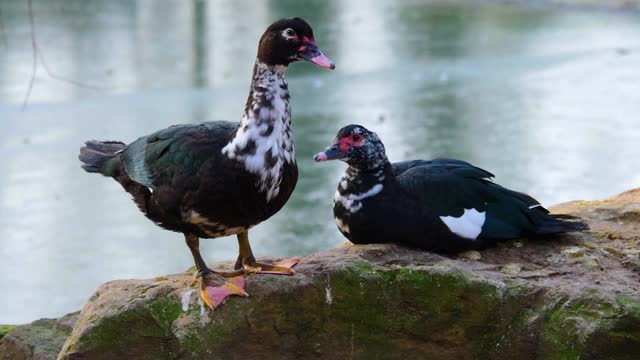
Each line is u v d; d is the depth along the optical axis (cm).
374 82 2314
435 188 744
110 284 730
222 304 678
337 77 2367
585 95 2167
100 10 3269
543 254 760
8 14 3070
